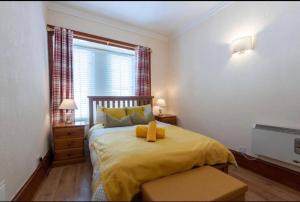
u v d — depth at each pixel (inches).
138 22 124.6
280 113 75.2
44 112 90.5
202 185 48.5
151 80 148.4
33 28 74.2
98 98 122.1
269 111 79.4
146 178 49.5
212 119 112.0
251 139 87.4
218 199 43.0
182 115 140.0
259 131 80.5
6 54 51.4
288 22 72.4
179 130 90.7
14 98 55.4
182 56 139.4
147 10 107.0
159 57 152.3
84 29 114.7
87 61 124.6
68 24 109.4
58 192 62.3
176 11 107.7
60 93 105.0
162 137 73.7
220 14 105.1
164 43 154.9
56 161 91.1
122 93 138.9
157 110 141.8
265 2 81.0
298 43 69.2
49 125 103.0
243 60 91.4
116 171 46.7
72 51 109.4
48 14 103.1
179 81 143.3
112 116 107.1
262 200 60.8
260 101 83.4
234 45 92.0
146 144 64.5
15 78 56.4
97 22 119.3
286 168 72.7
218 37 106.9
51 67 103.3
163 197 42.4
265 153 77.6
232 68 97.8
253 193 65.4
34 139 71.9
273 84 77.8
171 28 136.6
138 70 137.3
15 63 56.6
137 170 48.7
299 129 67.7
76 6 104.8
